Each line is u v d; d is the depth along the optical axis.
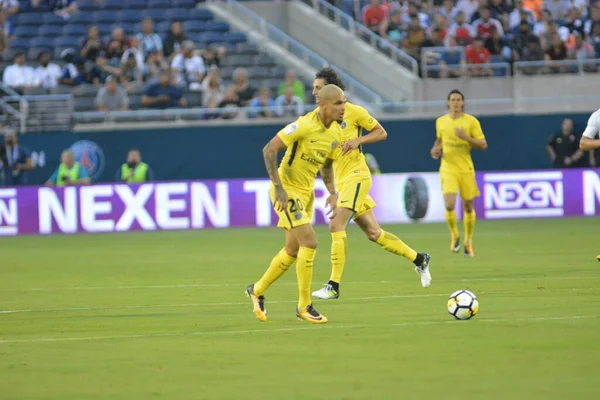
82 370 20.25
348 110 31.59
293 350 22.05
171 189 65.94
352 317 26.86
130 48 76.62
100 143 67.75
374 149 69.44
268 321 26.48
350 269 39.97
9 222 65.44
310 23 82.31
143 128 68.12
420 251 47.16
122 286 35.78
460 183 45.12
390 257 45.16
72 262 45.66
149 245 54.25
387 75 77.31
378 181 67.38
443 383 18.41
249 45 79.81
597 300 29.05
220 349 22.36
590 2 81.88
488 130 69.88
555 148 69.81
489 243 50.62
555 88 74.69
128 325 26.30
